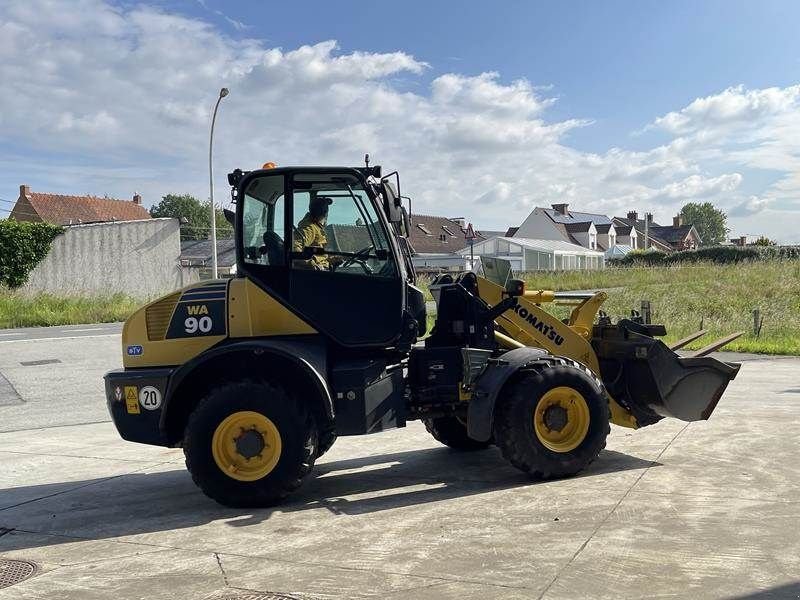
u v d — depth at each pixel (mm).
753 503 5098
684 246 91312
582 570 4047
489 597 3754
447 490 5848
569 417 5969
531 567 4121
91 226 33250
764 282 25562
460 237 62375
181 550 4703
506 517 5043
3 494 6352
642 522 4785
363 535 4824
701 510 4980
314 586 4008
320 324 5891
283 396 5484
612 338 6828
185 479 6684
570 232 75000
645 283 29484
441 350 6125
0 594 4082
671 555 4207
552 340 6762
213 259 27328
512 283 6461
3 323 22672
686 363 6473
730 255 43000
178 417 5812
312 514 5371
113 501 5992
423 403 6184
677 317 19109
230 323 5832
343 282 5941
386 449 7559
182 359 5816
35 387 12258
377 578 4074
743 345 15328
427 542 4617
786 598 3617
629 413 6691
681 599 3646
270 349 5426
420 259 46844
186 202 101812
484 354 6160
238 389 5449
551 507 5203
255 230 5949
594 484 5727
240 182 6043
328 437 6164
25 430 9328
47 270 31844
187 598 3932
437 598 3773
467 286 6539
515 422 5793
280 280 5902
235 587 4051
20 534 5188
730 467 6074
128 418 5703
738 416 8211
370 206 6000
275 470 5441
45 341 17438
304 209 5941
